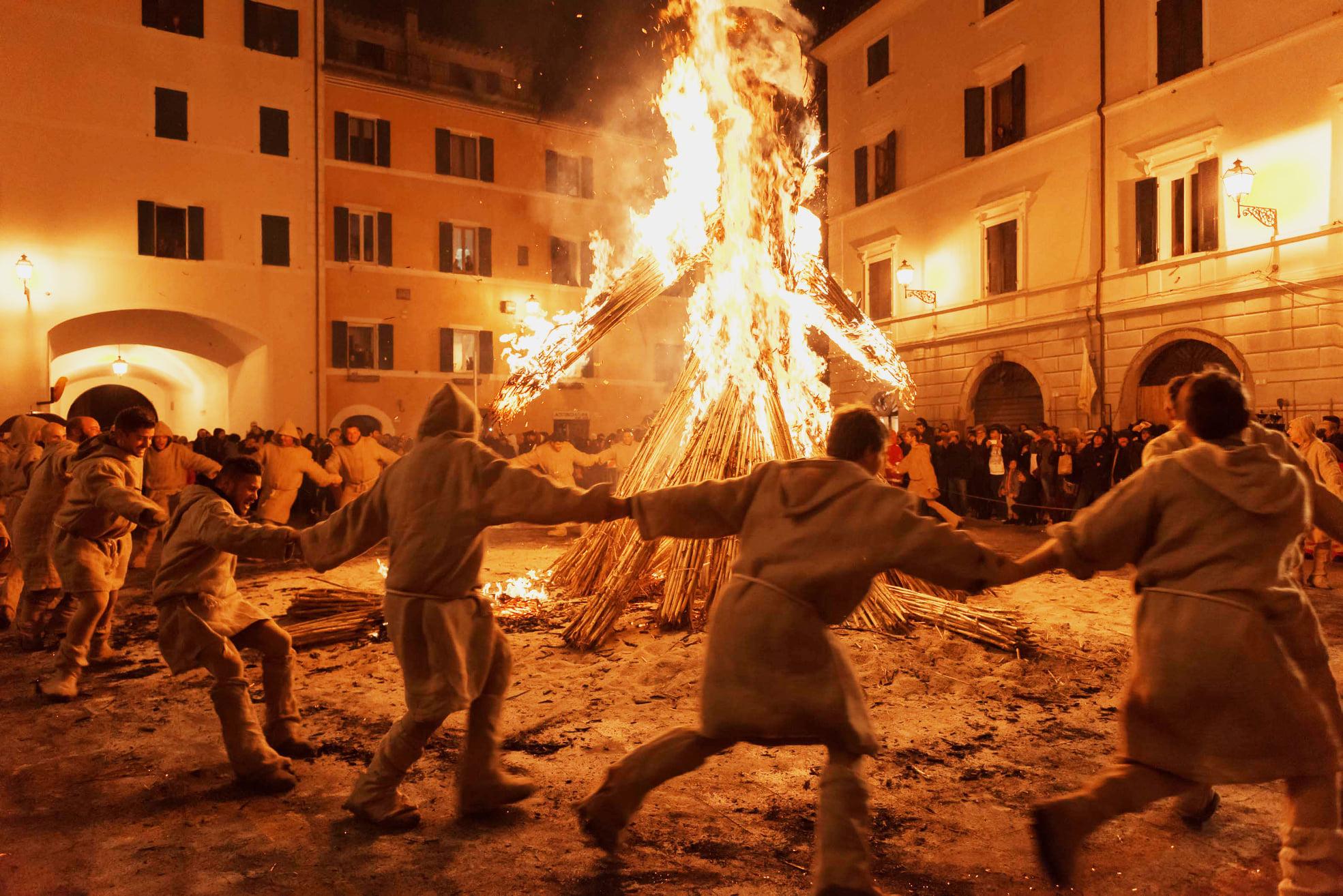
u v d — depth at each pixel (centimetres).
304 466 1172
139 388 2633
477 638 329
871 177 2389
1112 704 475
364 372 2480
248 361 2398
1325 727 248
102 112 2100
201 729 450
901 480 1391
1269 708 242
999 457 1573
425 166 2620
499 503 313
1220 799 350
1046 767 386
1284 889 248
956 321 2112
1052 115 1880
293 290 2342
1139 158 1694
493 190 2730
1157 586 263
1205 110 1589
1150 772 254
